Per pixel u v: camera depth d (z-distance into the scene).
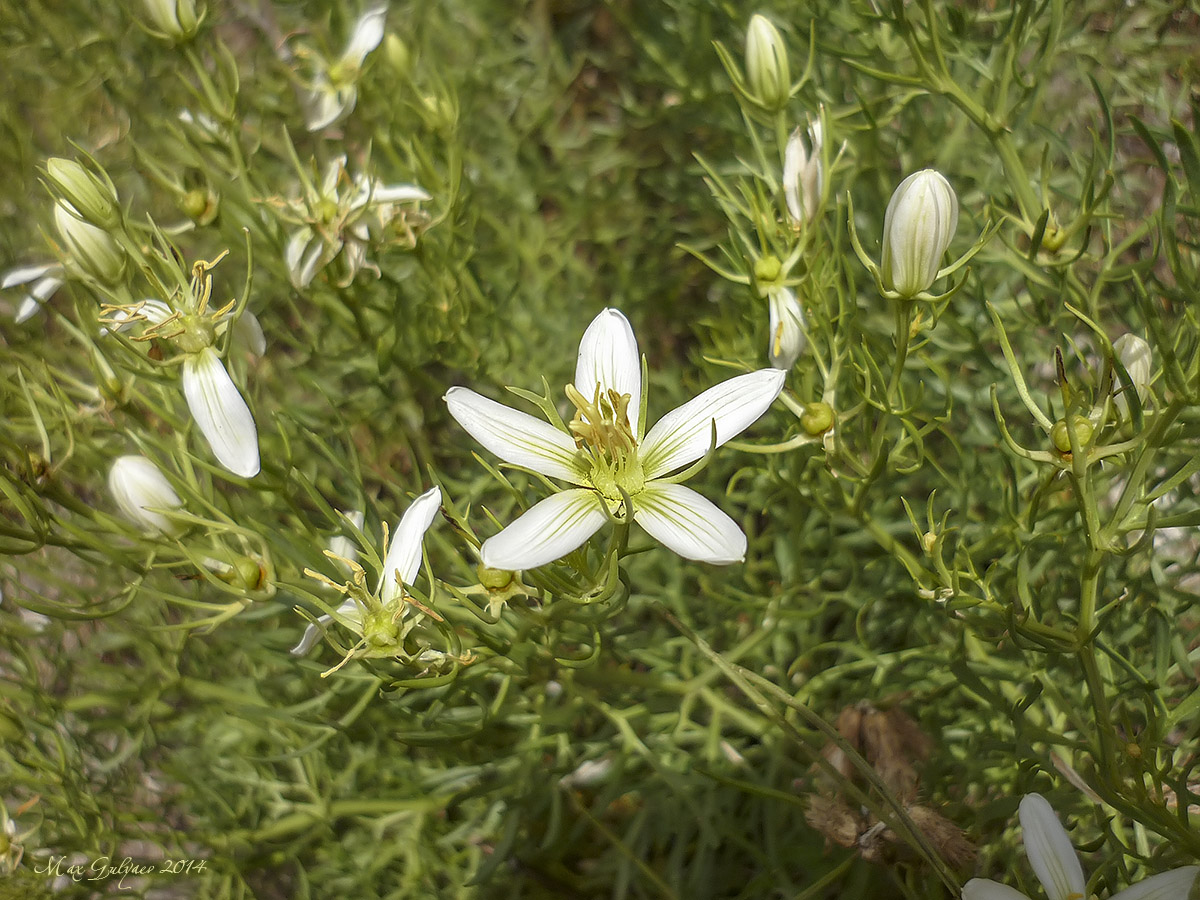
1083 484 0.09
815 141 0.12
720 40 0.21
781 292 0.12
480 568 0.10
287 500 0.12
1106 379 0.09
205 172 0.14
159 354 0.12
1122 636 0.14
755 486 0.17
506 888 0.17
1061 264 0.13
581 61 0.22
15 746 0.16
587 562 0.10
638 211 0.22
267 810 0.18
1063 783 0.14
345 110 0.16
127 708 0.18
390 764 0.16
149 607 0.18
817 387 0.14
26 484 0.11
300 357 0.21
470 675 0.13
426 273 0.16
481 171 0.21
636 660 0.18
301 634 0.15
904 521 0.16
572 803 0.17
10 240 0.19
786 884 0.15
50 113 0.21
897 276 0.10
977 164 0.19
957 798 0.15
